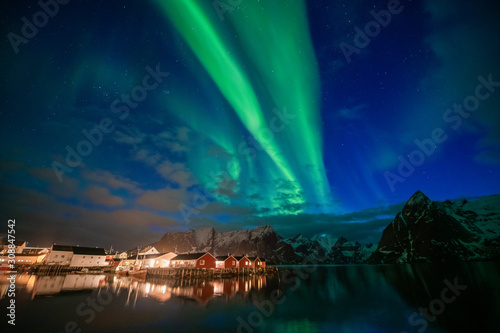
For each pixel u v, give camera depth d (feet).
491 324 61.46
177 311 74.79
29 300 85.56
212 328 59.00
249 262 273.95
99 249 271.49
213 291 121.39
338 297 108.06
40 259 264.72
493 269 222.28
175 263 240.94
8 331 52.49
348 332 57.47
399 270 287.89
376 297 106.73
